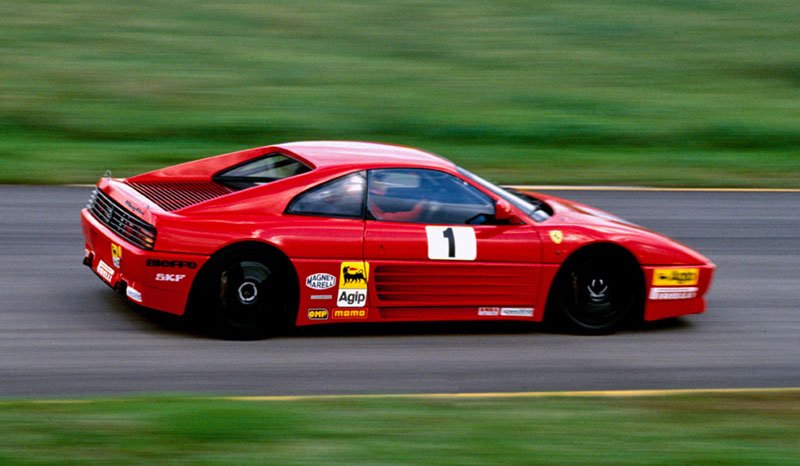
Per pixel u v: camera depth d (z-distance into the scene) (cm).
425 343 1392
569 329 1484
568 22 5469
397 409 1059
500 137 3325
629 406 1124
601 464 905
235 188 1416
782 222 2383
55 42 4359
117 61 4100
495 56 4659
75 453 860
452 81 4144
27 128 3064
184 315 1302
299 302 1339
